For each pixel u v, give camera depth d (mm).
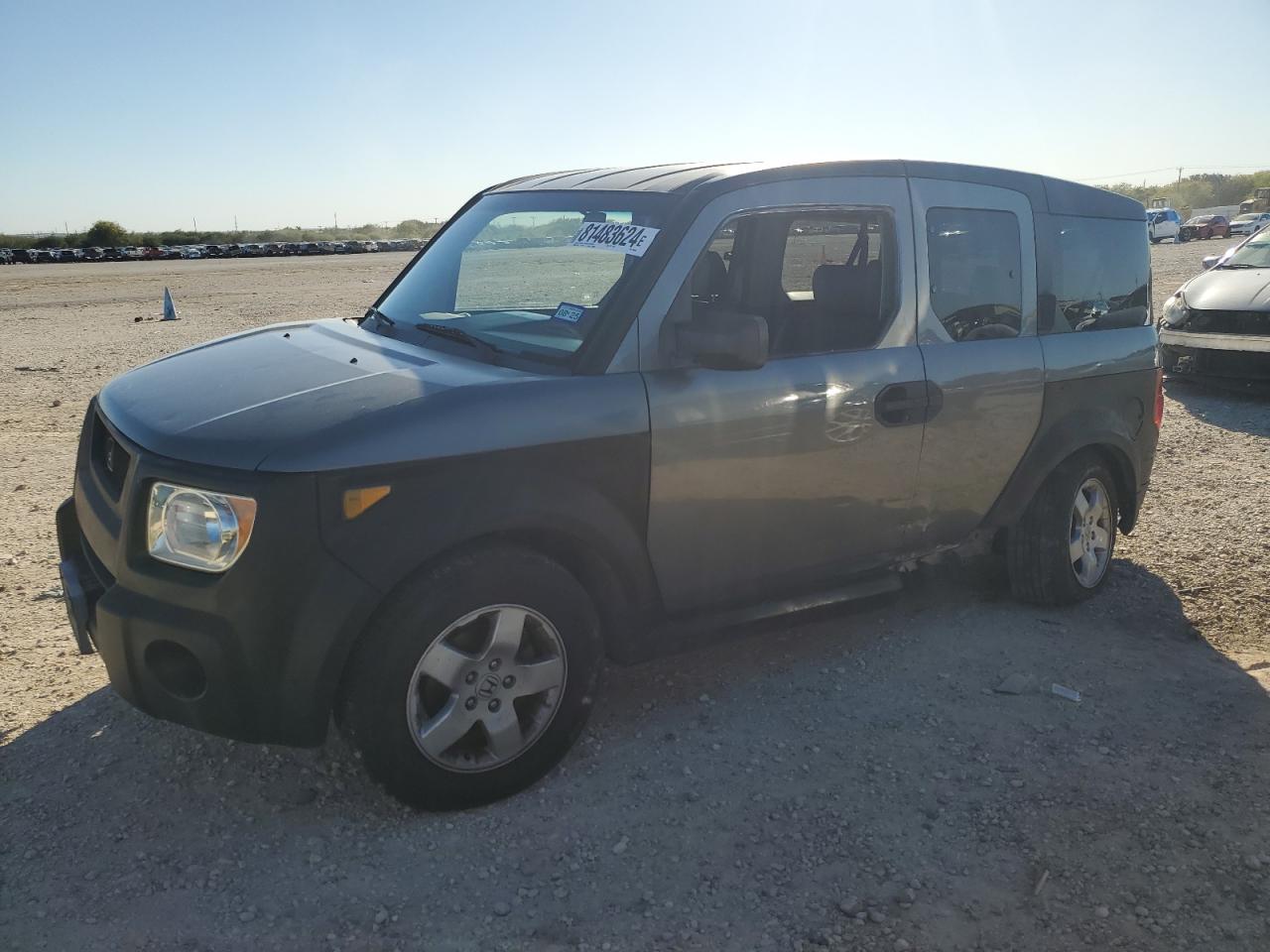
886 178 4090
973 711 3871
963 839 3084
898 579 4273
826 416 3773
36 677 4023
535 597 3148
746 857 2980
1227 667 4301
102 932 2619
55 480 7090
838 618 4414
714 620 3738
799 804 3240
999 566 5422
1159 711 3893
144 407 3271
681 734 3660
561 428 3166
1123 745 3641
